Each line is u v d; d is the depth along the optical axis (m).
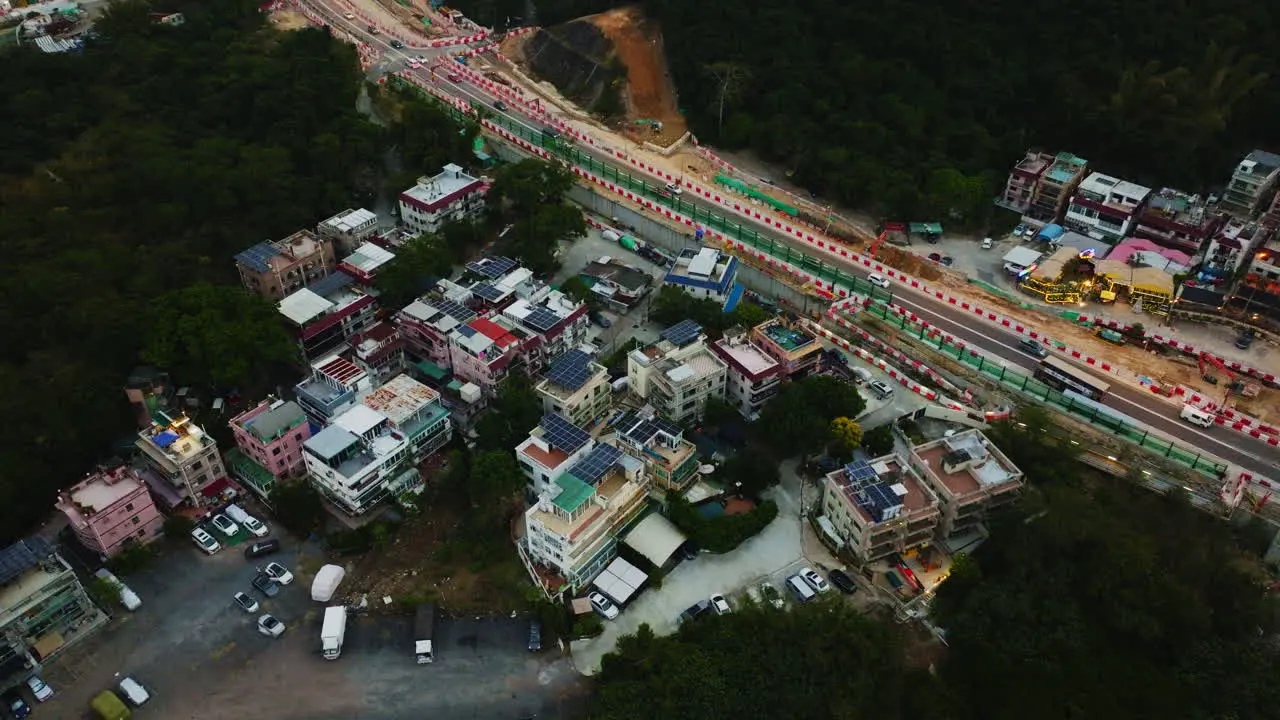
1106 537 117.94
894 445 138.62
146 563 120.81
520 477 122.94
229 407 141.12
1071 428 141.62
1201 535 121.56
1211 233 177.00
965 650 112.44
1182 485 131.00
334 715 105.69
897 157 191.38
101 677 108.75
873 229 186.25
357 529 124.19
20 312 136.88
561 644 113.19
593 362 138.62
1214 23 195.50
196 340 137.00
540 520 115.69
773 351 143.38
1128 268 170.38
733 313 154.75
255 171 167.25
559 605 114.25
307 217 167.88
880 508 117.44
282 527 125.88
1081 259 173.62
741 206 188.50
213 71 195.75
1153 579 114.69
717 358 140.12
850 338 158.62
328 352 149.25
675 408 135.38
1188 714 107.25
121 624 114.00
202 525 125.44
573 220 171.00
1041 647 112.00
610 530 120.06
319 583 116.31
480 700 107.44
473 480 121.50
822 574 122.19
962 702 108.81
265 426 126.25
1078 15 199.50
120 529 119.12
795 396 134.38
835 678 106.62
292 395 144.00
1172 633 112.69
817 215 188.38
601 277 167.75
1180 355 156.00
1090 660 111.31
